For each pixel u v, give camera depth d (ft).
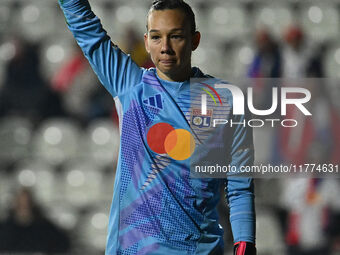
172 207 33.24
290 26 120.67
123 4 122.42
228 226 84.12
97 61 35.91
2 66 108.17
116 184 34.30
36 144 103.19
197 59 114.73
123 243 33.65
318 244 92.12
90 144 103.30
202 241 33.58
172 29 33.68
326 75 113.50
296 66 102.73
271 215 94.02
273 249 92.02
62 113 106.11
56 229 89.71
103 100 105.70
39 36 116.26
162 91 34.58
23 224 88.84
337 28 121.80
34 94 106.93
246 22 121.49
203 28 120.57
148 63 99.45
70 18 35.76
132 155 34.01
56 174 100.63
